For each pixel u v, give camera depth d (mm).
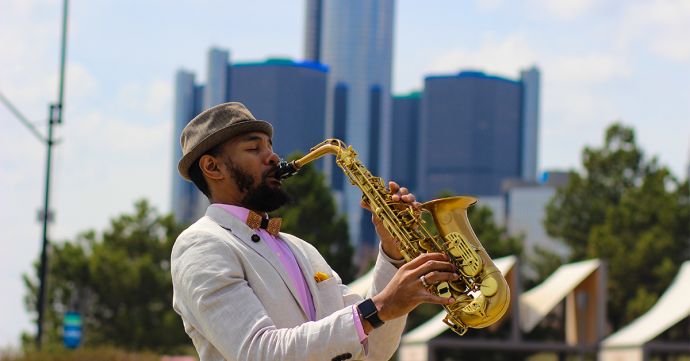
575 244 50688
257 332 4621
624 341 24938
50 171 23516
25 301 39688
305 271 5125
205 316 4738
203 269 4797
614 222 45406
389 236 5238
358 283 23797
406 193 5207
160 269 42281
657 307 26422
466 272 4887
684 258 44875
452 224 5000
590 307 26453
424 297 4578
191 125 5195
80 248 40375
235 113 5160
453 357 38906
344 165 5332
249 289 4785
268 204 5125
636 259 43031
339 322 4539
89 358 22156
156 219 43062
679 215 44406
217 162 5129
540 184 142750
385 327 5125
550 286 26906
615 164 50344
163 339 39312
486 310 4812
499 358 38594
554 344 25922
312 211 40094
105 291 39656
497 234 47625
